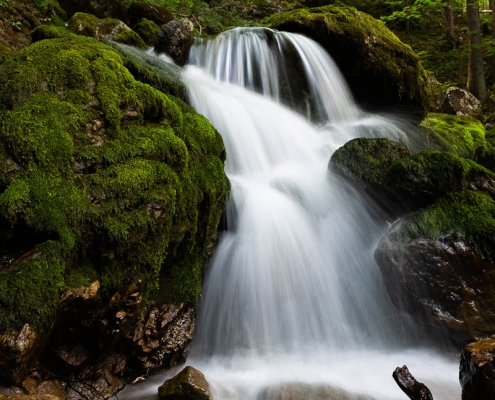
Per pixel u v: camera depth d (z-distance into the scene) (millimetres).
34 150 3270
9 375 2777
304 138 6980
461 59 13359
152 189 3600
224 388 3582
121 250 3328
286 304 4691
